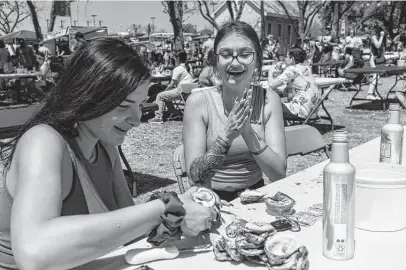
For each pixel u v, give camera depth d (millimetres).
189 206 1406
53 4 26328
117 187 1782
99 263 1356
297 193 1975
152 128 8812
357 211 1532
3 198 1368
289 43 47062
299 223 1611
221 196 2488
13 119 3840
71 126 1393
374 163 1681
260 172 2518
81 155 1461
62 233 1146
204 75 8352
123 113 1379
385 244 1420
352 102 11648
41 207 1170
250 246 1269
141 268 1293
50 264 1122
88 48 1357
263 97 2459
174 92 9125
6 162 1399
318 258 1327
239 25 2301
